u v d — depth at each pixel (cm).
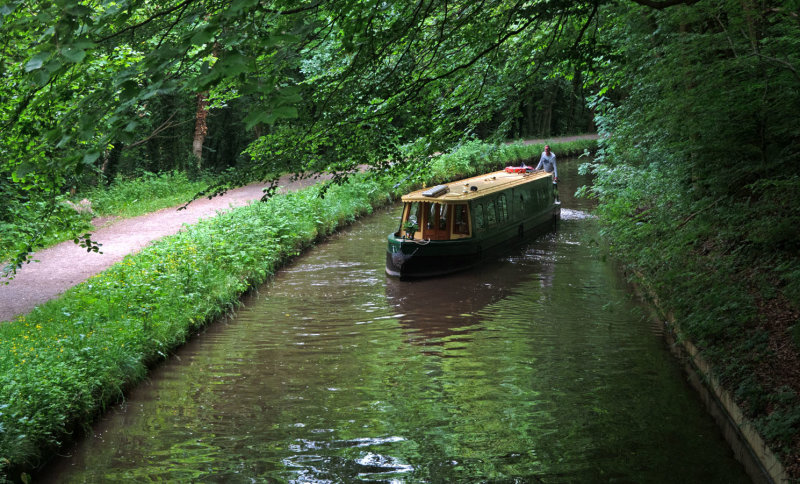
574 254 1945
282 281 1675
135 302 1230
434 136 884
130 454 787
